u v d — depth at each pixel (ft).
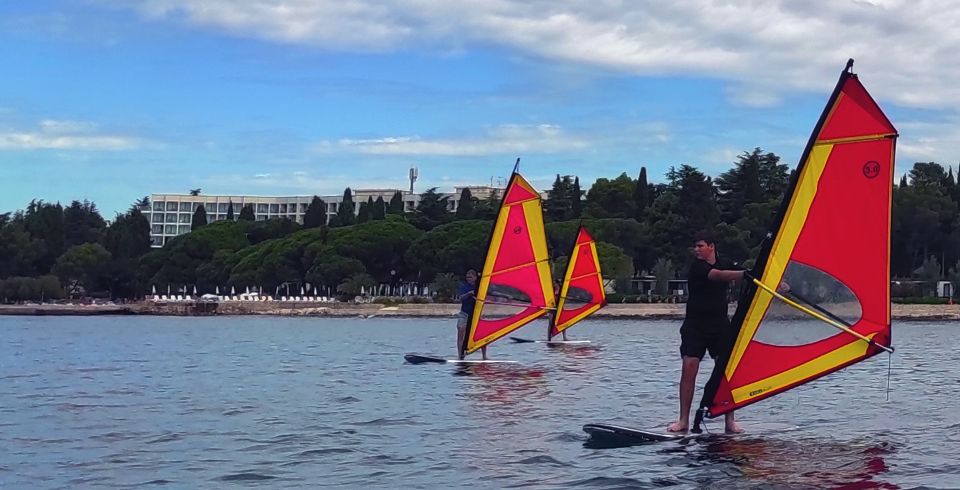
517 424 51.03
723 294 46.11
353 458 41.75
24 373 89.45
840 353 42.75
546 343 139.44
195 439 47.34
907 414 53.72
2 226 521.65
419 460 41.06
